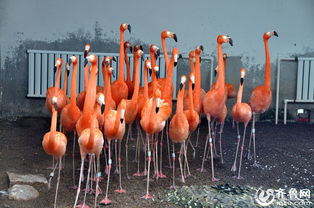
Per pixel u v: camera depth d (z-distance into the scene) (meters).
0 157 7.32
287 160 7.65
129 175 6.66
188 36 11.55
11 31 11.19
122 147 8.37
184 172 6.64
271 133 10.08
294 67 11.70
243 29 11.64
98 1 11.32
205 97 6.84
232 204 5.12
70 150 8.05
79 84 11.15
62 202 5.43
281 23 11.66
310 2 11.69
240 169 6.91
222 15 11.59
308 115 11.79
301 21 11.70
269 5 11.63
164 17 11.47
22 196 5.42
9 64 11.24
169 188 6.06
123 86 7.76
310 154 8.10
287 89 11.74
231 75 11.70
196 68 7.00
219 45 6.85
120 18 11.38
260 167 7.20
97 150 5.20
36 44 11.25
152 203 5.49
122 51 7.78
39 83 11.15
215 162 7.49
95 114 5.15
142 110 6.33
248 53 11.67
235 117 7.05
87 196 5.70
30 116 11.35
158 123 5.98
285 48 11.70
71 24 11.29
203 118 11.52
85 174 6.65
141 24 11.42
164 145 8.64
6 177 6.24
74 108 6.29
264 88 7.68
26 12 11.20
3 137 8.88
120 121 5.34
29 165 6.91
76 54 11.11
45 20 11.24
